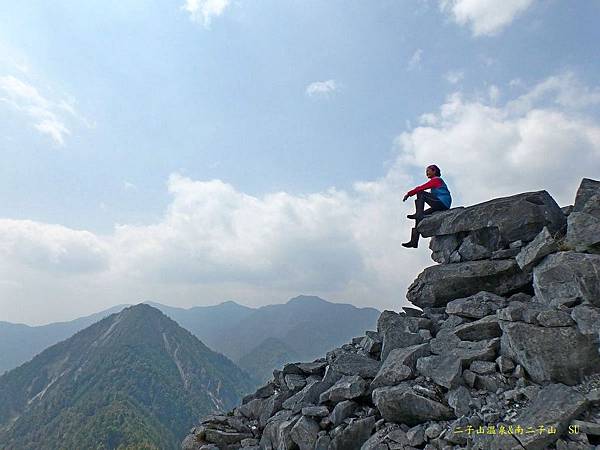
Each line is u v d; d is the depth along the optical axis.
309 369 14.42
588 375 8.05
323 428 10.59
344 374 11.94
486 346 9.88
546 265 10.20
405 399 9.16
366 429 9.63
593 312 8.34
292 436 10.72
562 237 11.63
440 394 9.17
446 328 11.96
